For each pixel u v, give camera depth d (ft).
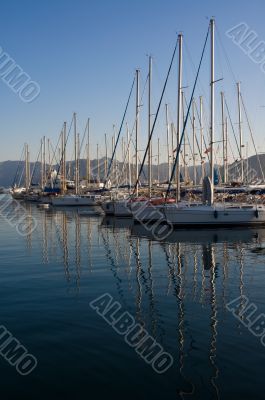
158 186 161.58
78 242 83.05
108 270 55.83
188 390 23.49
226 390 23.40
